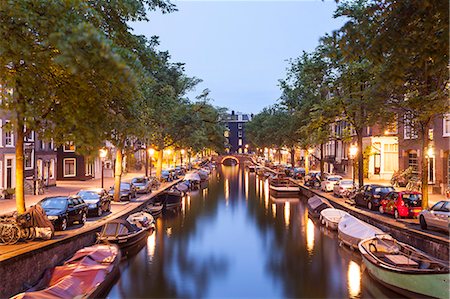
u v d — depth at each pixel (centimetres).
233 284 1380
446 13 633
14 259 1080
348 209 2402
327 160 5300
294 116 3862
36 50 906
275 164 7375
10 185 2925
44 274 1151
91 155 880
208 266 1611
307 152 4588
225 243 2025
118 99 1215
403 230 1647
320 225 2447
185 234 2250
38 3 830
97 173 4856
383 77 723
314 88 2823
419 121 1764
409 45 677
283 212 3045
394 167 3988
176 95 3788
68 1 823
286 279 1440
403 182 3238
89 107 991
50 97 1010
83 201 1886
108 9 1201
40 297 920
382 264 1202
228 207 3347
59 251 1362
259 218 2780
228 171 9106
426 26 669
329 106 2506
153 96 2777
